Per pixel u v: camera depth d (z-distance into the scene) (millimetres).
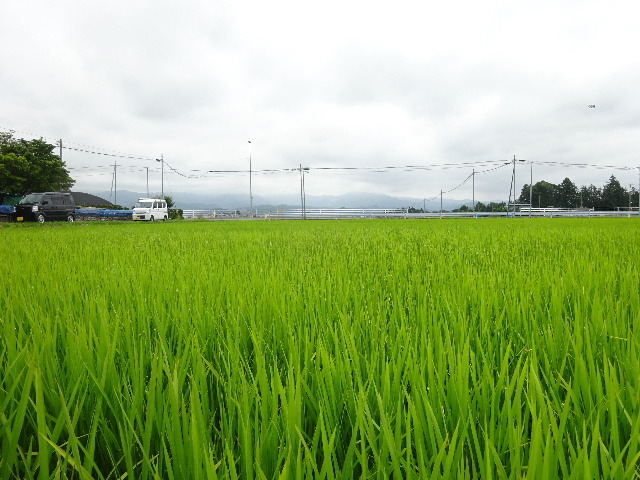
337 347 1532
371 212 56094
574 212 59344
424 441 1126
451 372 1286
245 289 2871
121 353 1611
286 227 19703
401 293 2939
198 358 1419
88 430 1309
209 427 1154
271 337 1989
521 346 1838
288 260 4988
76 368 1412
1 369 1512
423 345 1634
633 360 1378
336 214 56312
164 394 1264
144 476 996
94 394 1338
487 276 3232
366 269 4012
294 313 2240
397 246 6840
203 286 3080
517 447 872
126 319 1957
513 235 9914
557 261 4539
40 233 12945
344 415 1291
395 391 1312
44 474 943
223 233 12602
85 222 31391
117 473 1094
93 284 3236
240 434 1091
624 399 1257
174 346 1984
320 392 1300
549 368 1519
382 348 1642
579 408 1188
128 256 5438
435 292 2836
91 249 6512
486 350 1811
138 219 40906
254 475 1027
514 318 2164
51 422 1272
